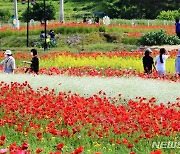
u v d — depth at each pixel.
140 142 22.06
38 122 25.50
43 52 71.00
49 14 154.38
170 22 109.44
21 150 16.12
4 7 184.75
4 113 27.55
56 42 89.25
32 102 28.22
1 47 86.94
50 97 29.78
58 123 24.70
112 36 91.62
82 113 25.27
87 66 50.19
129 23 108.75
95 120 24.19
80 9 178.50
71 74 43.25
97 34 92.50
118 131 22.48
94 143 22.14
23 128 24.72
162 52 43.31
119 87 33.09
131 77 40.12
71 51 73.56
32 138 23.06
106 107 26.61
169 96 30.80
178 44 84.25
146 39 84.12
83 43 89.44
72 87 33.66
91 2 188.25
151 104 28.11
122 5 165.75
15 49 81.38
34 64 43.78
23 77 38.16
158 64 43.47
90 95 32.03
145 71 43.16
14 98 29.44
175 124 22.69
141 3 164.12
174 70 49.25
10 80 36.81
